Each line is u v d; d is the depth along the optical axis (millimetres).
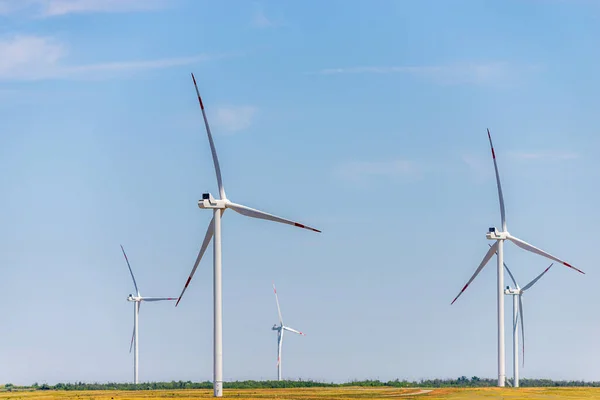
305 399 183250
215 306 175625
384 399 184125
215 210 176875
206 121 178125
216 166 178125
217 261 176500
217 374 175125
